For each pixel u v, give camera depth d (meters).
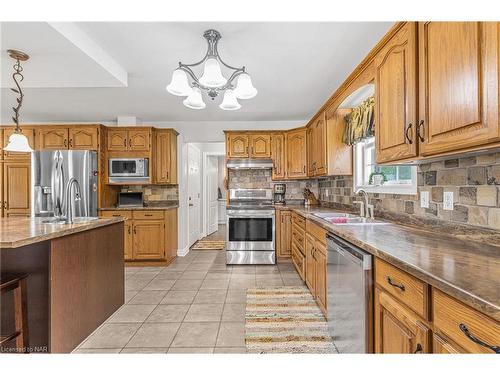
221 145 6.56
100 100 3.60
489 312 0.68
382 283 1.26
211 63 1.94
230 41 2.17
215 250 5.04
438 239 1.47
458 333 0.80
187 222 4.88
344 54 2.39
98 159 3.98
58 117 4.43
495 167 1.25
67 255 1.88
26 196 3.96
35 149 3.97
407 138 1.39
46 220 2.36
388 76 1.61
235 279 3.42
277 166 4.35
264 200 4.65
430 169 1.74
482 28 0.95
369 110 2.31
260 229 4.08
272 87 3.18
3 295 1.80
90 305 2.13
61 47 1.97
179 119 4.58
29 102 3.67
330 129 3.11
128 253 3.99
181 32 2.04
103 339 2.07
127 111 4.11
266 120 4.65
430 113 1.24
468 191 1.42
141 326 2.26
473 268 0.95
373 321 1.34
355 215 2.70
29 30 1.75
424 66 1.27
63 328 1.83
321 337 2.09
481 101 0.96
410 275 1.04
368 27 1.98
